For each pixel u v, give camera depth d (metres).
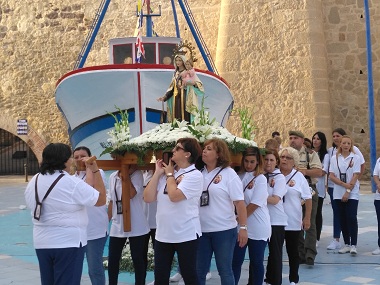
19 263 9.83
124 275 8.93
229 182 6.64
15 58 26.69
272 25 21.56
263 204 7.19
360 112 21.75
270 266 7.72
